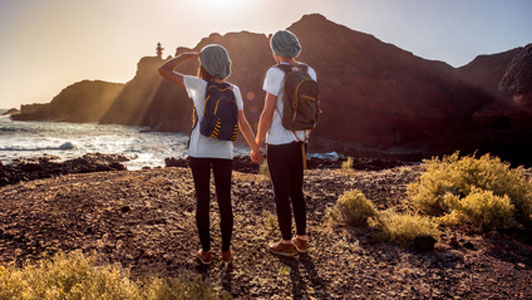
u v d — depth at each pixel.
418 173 5.73
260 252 2.77
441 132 51.34
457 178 4.21
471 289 2.17
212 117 2.18
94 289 1.73
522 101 41.66
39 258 2.64
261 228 3.42
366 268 2.50
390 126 52.03
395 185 5.15
